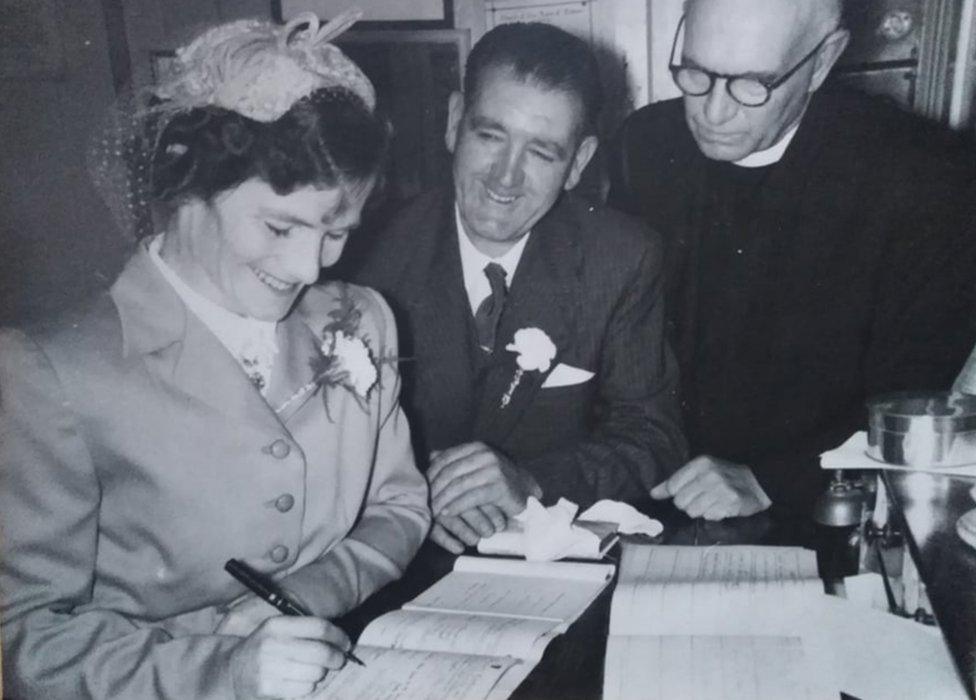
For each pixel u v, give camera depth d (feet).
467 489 4.93
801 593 3.85
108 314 3.55
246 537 3.74
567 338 5.95
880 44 7.57
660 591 3.93
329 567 3.93
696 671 3.29
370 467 4.30
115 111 3.51
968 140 6.86
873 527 4.36
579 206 6.15
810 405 6.67
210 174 3.32
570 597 3.99
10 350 3.31
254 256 3.46
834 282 6.48
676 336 6.93
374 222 5.98
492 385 5.98
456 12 8.48
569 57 5.27
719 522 4.95
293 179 3.26
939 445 4.14
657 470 5.75
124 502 3.53
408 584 4.24
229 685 3.18
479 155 5.36
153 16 6.46
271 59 3.29
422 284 5.88
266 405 3.79
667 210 6.90
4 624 3.22
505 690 3.23
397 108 8.45
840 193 6.37
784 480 5.23
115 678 3.19
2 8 5.92
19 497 3.24
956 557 3.41
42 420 3.29
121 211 3.64
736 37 5.66
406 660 3.44
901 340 6.37
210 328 3.73
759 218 6.56
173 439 3.55
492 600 3.97
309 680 3.17
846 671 3.26
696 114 6.10
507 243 5.82
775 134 6.23
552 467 5.45
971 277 6.20
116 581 3.59
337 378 4.12
